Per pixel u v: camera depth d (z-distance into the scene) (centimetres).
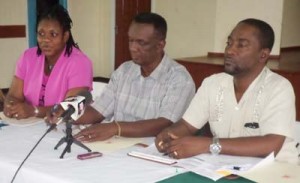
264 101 167
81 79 218
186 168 140
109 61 788
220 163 145
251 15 558
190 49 632
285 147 164
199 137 157
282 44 657
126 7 742
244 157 153
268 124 162
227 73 173
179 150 151
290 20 663
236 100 173
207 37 607
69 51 221
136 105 207
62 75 219
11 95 228
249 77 170
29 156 150
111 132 177
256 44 163
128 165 143
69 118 156
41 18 216
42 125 195
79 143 161
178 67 204
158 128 187
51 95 221
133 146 168
